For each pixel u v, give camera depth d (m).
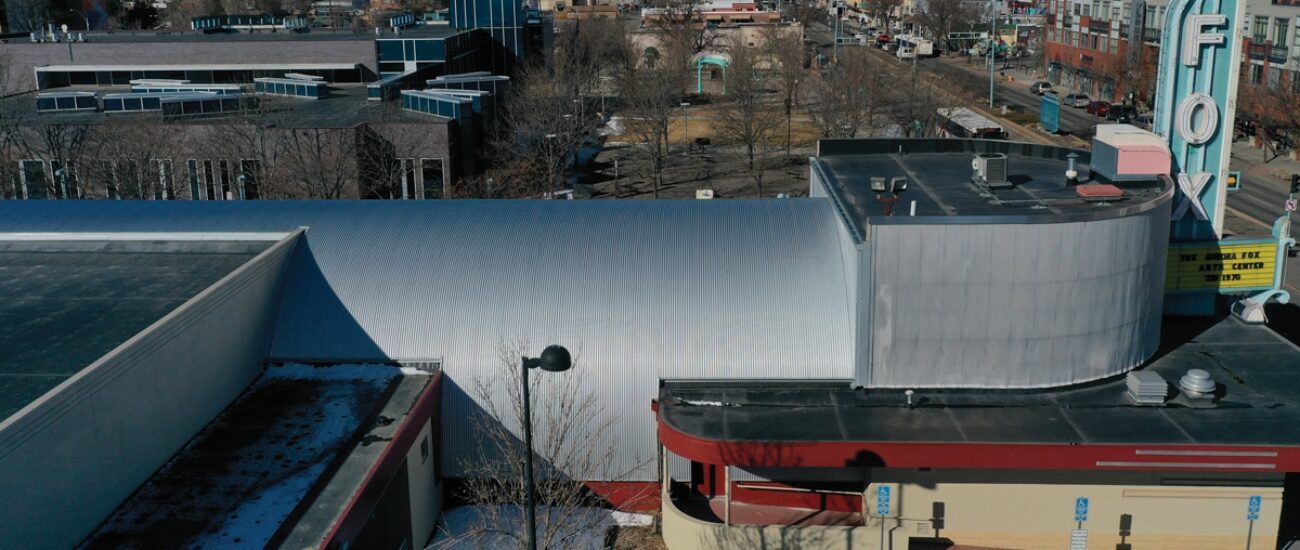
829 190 41.41
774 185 87.75
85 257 39.03
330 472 30.06
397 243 40.72
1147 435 31.48
